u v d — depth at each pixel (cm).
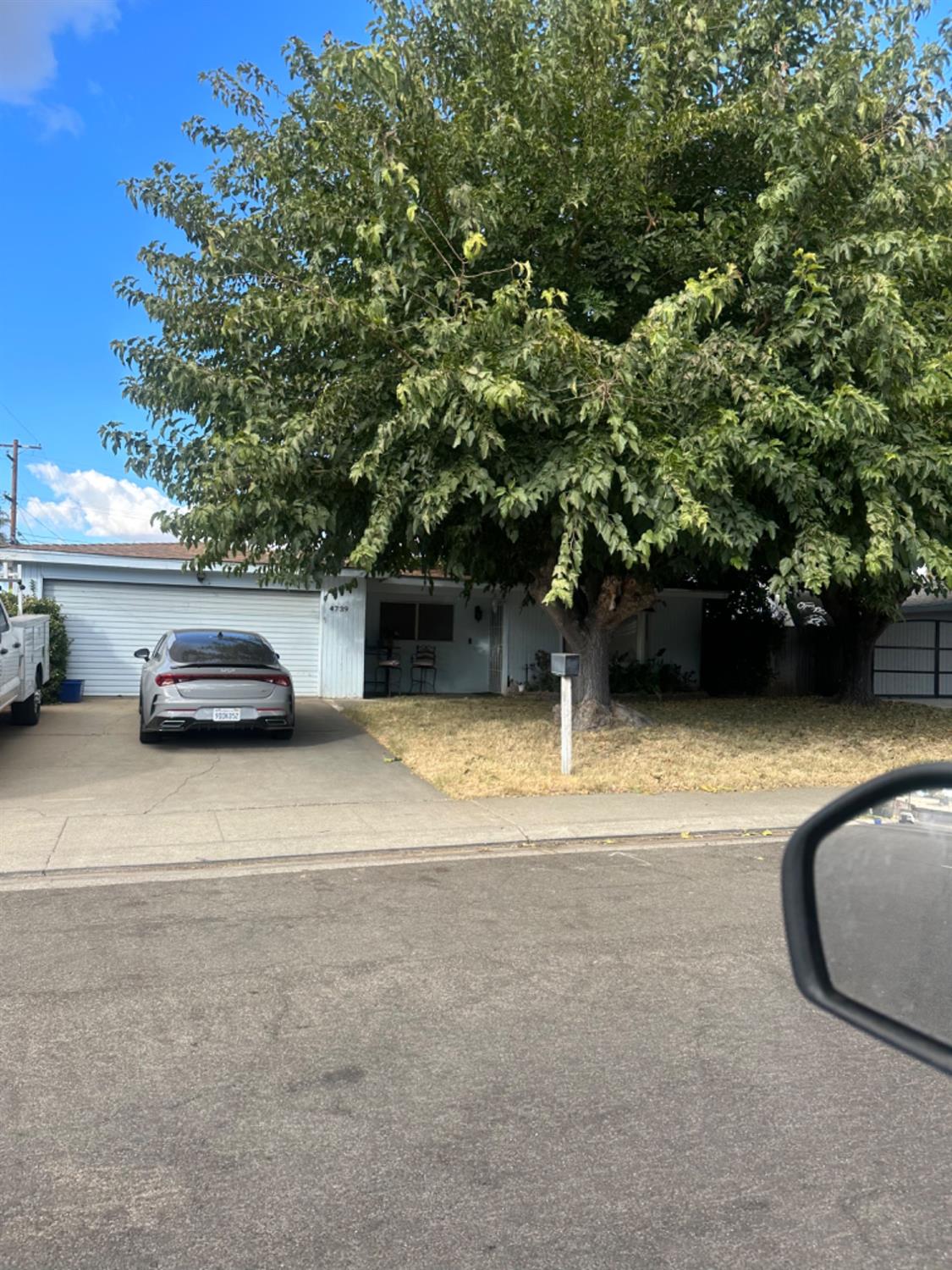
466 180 973
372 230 863
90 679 1744
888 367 884
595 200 977
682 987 457
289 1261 258
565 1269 255
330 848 736
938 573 1002
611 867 696
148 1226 273
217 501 972
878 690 2164
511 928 548
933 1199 287
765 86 962
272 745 1248
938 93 1034
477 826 811
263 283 1046
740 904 596
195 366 1002
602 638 1354
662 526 884
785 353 977
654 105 943
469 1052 387
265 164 1032
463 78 1084
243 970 478
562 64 934
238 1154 311
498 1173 300
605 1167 304
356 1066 374
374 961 492
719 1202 285
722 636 2109
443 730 1348
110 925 553
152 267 1070
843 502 972
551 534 1127
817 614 2180
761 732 1372
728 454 912
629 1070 371
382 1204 284
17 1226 272
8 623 1141
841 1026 412
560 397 913
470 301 893
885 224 955
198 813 851
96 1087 356
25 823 803
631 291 1060
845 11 1049
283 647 1834
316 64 1060
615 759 1107
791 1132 325
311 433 911
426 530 955
